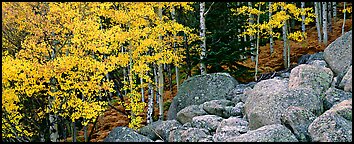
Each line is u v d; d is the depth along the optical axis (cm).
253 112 1029
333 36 2459
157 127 1171
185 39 1628
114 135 1026
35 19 1135
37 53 1166
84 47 1175
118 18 1273
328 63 1396
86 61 1119
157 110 1828
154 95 2059
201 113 1254
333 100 1075
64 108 1123
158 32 1379
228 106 1248
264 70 2022
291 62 2097
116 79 2056
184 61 1908
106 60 1216
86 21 1155
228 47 1625
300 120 912
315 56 1830
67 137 1680
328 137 825
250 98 1155
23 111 1322
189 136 982
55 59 1093
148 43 1297
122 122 1769
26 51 1141
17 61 1016
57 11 1141
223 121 1073
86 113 1110
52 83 1120
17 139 1193
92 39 1215
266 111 1005
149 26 1405
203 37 1591
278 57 2245
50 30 1142
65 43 1194
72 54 1216
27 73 1018
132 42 1306
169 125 1165
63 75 1216
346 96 1086
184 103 1470
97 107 1125
